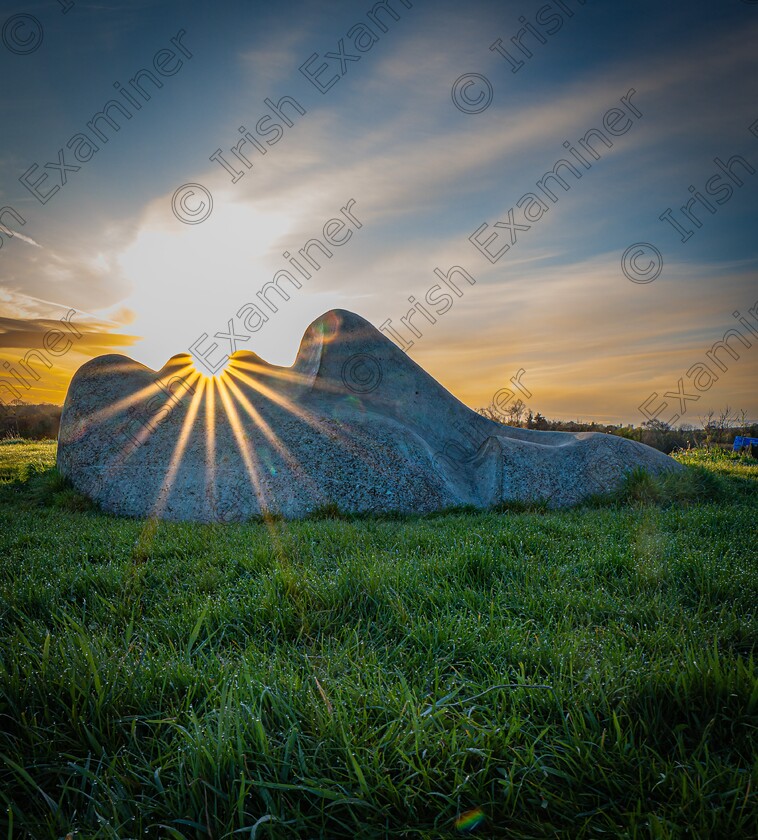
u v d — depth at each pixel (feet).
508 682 8.48
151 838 5.90
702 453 55.47
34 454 54.70
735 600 12.01
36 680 7.83
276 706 7.45
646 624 11.15
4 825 5.88
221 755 6.38
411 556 16.28
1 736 7.07
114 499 30.14
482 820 6.10
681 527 20.39
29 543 19.51
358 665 8.94
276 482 29.94
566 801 6.24
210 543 18.92
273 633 10.87
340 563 15.12
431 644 9.98
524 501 31.24
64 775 6.78
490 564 14.42
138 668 8.50
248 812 6.05
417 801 6.26
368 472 30.50
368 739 7.00
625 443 34.88
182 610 11.96
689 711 7.61
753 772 6.29
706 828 5.71
